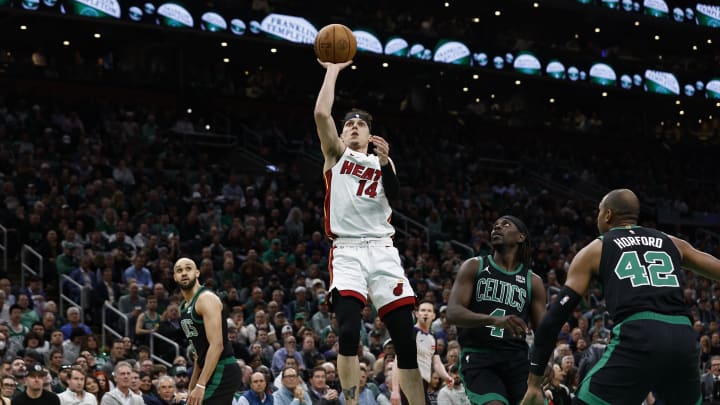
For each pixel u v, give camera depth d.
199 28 27.78
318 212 25.34
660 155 41.75
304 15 29.91
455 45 32.44
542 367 5.74
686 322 5.58
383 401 13.28
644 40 41.59
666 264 5.69
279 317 17.11
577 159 38.72
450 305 7.02
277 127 32.69
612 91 37.44
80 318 16.17
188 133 29.73
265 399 12.59
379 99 36.53
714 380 16.25
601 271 5.74
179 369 13.74
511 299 7.09
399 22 33.62
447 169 33.00
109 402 12.01
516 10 37.88
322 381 13.55
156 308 16.59
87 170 24.02
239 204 24.52
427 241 26.38
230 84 33.53
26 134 24.92
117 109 29.14
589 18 38.66
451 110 38.75
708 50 42.81
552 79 34.31
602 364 5.61
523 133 38.91
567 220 31.28
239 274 19.98
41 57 30.64
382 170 6.44
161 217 21.42
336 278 6.31
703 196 39.75
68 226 20.12
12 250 19.52
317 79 36.47
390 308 6.30
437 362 11.34
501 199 31.58
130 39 31.92
